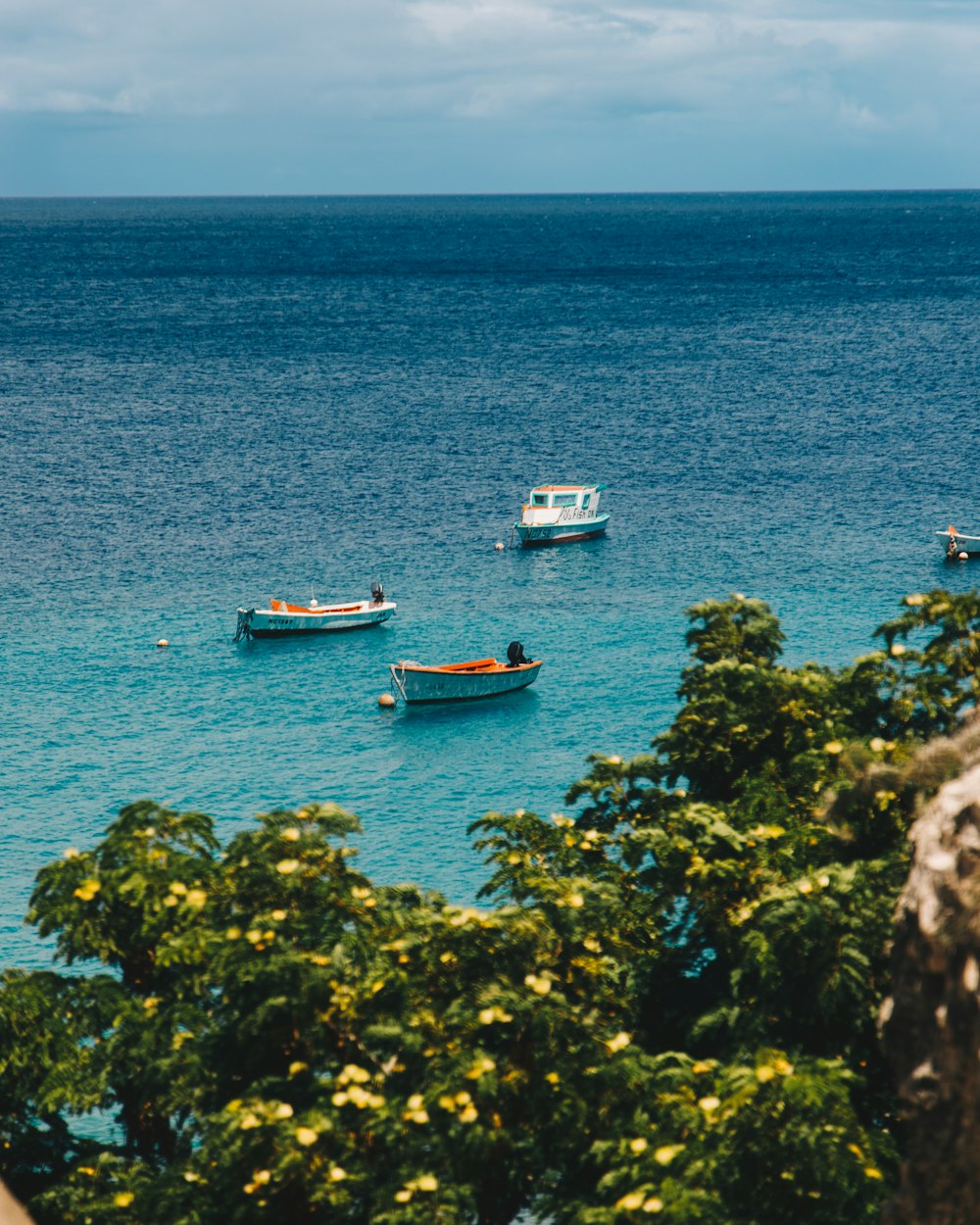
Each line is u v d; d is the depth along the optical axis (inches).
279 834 799.1
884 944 679.7
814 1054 707.4
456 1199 593.9
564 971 740.0
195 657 2559.1
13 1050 747.4
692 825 852.6
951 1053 383.9
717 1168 576.7
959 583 2955.2
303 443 4603.8
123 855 823.7
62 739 2144.4
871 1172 564.1
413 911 771.4
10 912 1566.2
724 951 828.6
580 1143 641.6
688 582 3021.7
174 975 800.3
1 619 2736.2
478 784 1994.3
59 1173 784.9
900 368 6146.7
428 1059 658.8
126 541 3361.2
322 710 2306.8
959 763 482.6
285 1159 600.4
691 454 4419.3
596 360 6579.7
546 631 2709.2
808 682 1000.9
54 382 5876.0
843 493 3846.0
